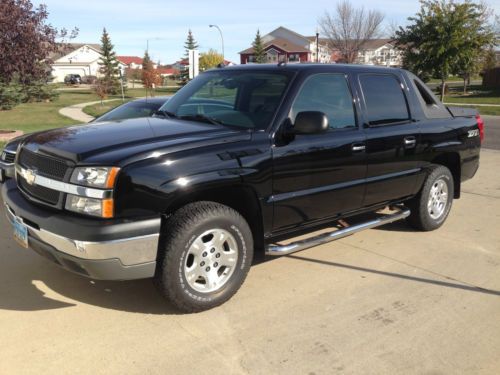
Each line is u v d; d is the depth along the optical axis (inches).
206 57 2522.1
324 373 120.8
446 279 176.1
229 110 167.8
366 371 121.9
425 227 223.3
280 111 158.7
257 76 174.4
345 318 146.9
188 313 146.3
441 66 1216.2
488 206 275.6
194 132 150.3
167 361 124.0
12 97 1068.5
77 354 125.6
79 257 128.2
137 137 144.6
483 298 161.9
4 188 162.2
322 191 169.9
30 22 437.7
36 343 129.7
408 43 1288.1
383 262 190.2
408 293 164.2
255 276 174.4
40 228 135.8
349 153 175.2
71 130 159.3
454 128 223.5
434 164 220.7
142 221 130.0
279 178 156.3
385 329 141.3
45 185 138.1
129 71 3388.3
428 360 127.0
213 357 126.2
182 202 142.9
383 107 193.2
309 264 186.1
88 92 2060.8
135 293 158.6
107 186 126.4
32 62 459.5
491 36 1201.4
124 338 133.4
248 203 155.2
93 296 156.1
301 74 167.6
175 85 2805.1
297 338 135.6
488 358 128.4
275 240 200.7
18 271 172.1
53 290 159.2
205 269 144.9
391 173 195.5
